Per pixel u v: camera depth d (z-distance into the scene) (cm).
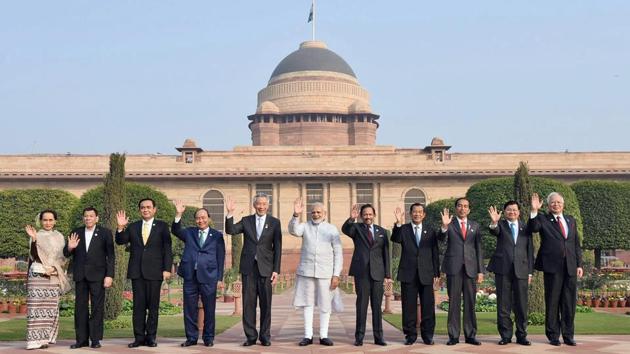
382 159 6475
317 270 1198
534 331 1496
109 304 1814
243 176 6384
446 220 1206
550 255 1187
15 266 5703
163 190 6450
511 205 1230
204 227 1212
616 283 3359
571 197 4416
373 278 1189
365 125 8575
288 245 6309
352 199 6438
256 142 8588
